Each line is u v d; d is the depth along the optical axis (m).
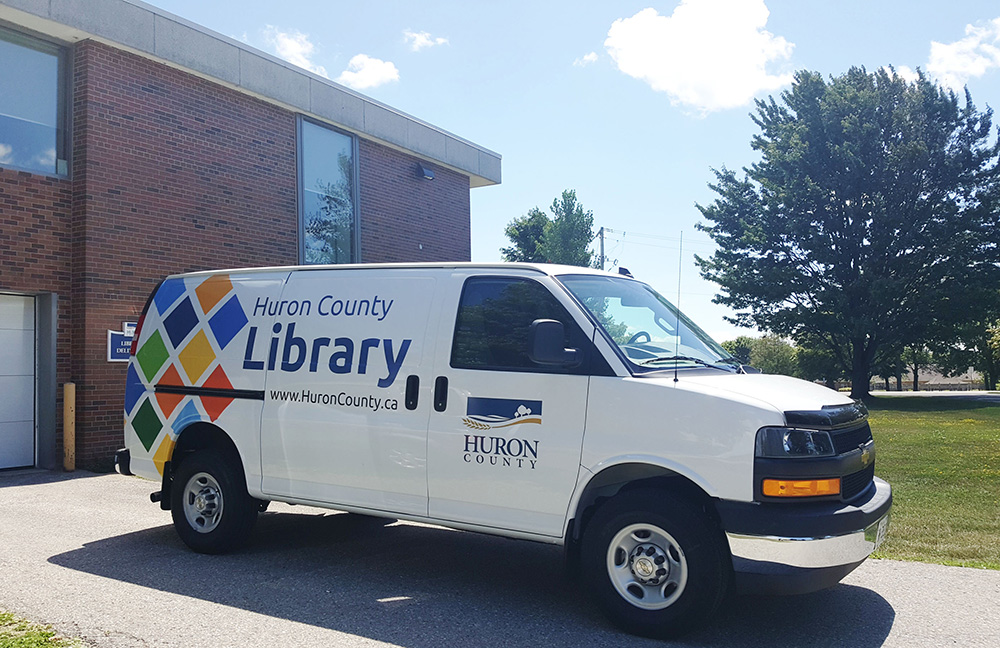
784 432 4.26
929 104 34.38
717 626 4.68
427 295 5.49
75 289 11.11
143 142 11.83
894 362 50.00
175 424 6.38
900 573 5.84
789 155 35.97
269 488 5.91
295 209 14.38
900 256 34.56
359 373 5.54
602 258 36.06
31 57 10.95
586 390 4.73
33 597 5.02
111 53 11.43
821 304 35.50
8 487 9.45
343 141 15.62
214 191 12.91
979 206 33.78
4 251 10.47
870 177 34.69
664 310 5.70
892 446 14.02
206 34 12.61
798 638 4.49
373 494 5.43
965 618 4.86
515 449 4.89
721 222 39.03
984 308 34.31
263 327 6.09
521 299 5.15
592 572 4.60
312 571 5.76
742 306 37.75
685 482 4.59
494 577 5.70
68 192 11.17
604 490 4.76
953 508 8.23
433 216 17.95
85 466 10.91
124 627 4.46
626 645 4.35
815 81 36.00
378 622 4.66
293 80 14.13
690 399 4.46
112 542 6.62
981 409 27.47
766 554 4.15
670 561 4.41
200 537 6.20
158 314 6.68
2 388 10.76
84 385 10.96
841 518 4.20
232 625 4.55
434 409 5.20
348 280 5.87
